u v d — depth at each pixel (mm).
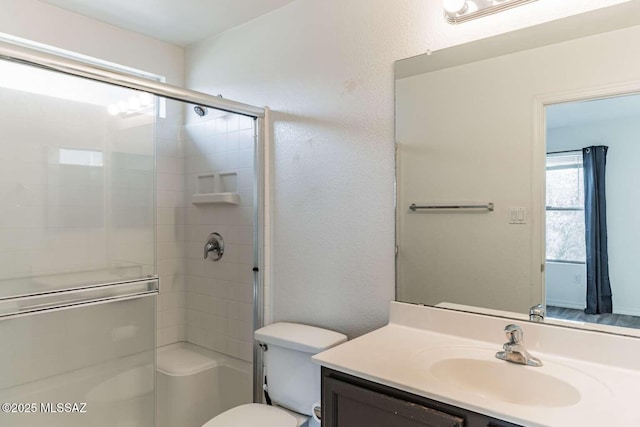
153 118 2137
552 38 1298
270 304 2107
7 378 1666
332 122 1839
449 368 1232
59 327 1801
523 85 1354
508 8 1349
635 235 1168
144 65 2408
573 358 1229
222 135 2311
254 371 2131
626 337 1155
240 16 2154
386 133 1669
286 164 2029
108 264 1961
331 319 1843
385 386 1093
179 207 2562
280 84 2057
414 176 1596
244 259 2217
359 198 1749
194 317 2492
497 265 1410
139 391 2057
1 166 1645
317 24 1896
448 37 1506
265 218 2121
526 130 1351
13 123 1671
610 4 1209
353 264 1770
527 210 1353
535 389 1144
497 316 1395
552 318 1302
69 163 1835
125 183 2031
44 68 1549
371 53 1708
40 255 1748
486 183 1432
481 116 1440
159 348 2461
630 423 854
